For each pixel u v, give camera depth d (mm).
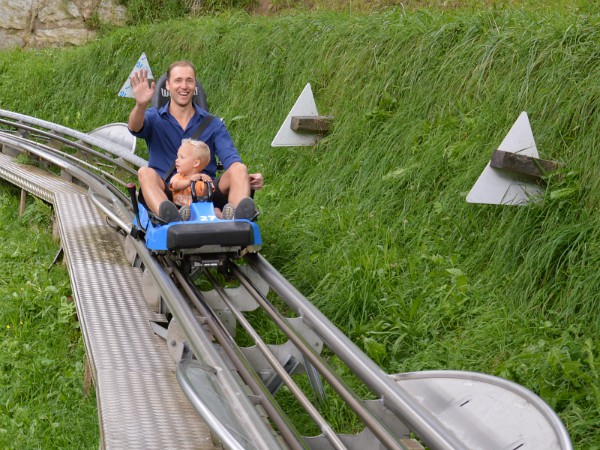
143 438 3148
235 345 3980
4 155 9672
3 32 16750
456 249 5387
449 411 3037
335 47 8281
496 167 4969
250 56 9766
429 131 6453
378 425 2928
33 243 7062
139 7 15836
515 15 6793
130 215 6195
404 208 6020
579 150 5117
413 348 4512
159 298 4625
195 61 10852
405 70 7184
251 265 4762
